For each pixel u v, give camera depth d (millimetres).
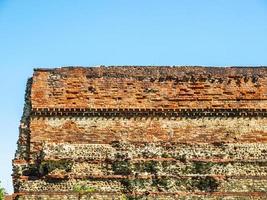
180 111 44938
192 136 44656
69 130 44312
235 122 45094
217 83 45531
